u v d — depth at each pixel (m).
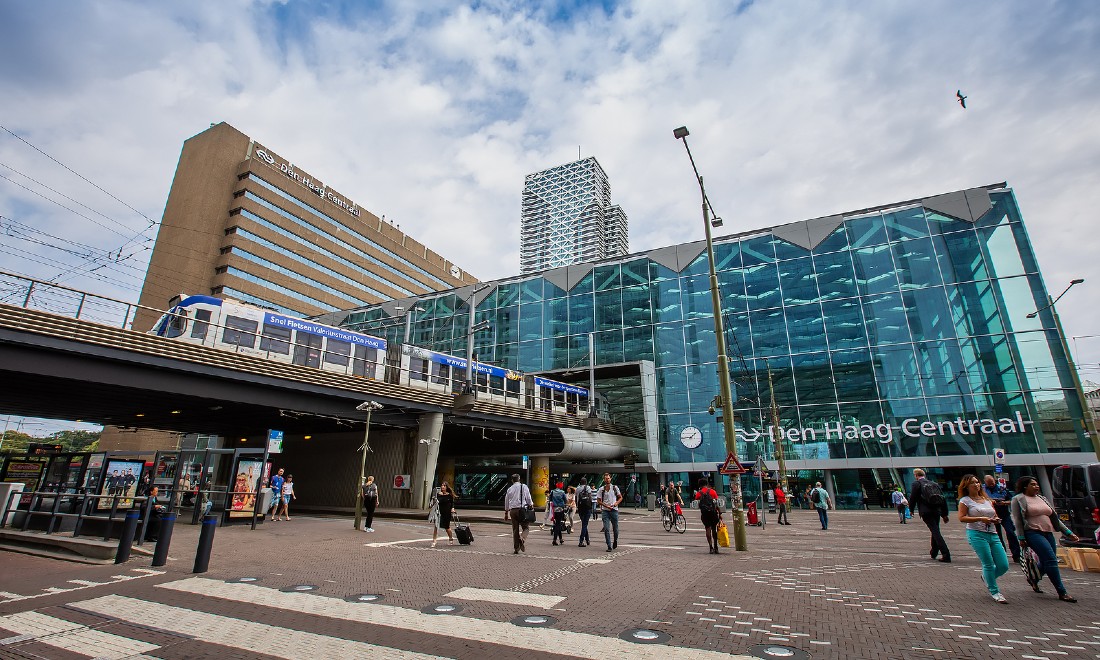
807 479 36.09
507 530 19.31
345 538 15.23
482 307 52.34
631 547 13.73
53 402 23.44
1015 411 31.86
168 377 18.92
